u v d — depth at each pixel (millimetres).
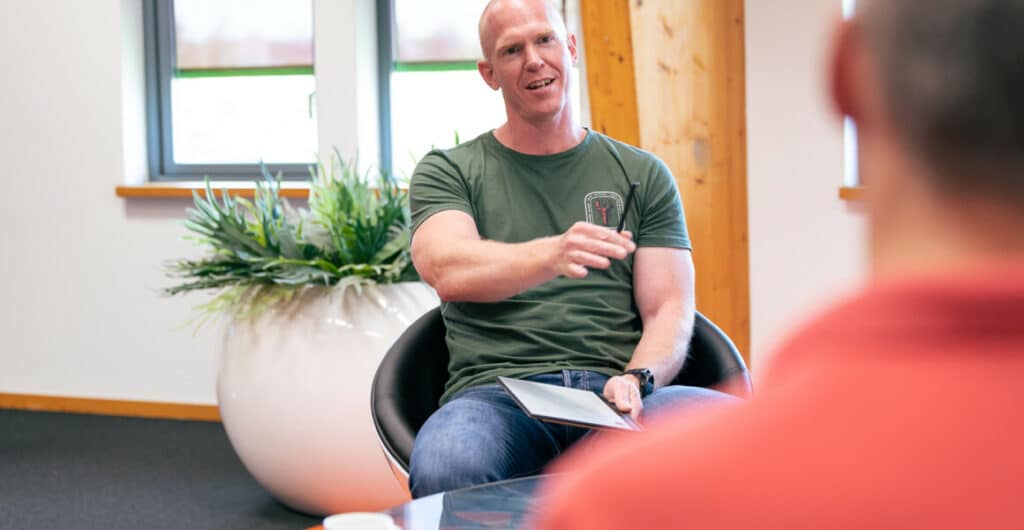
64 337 4871
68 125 4805
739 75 3770
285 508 3398
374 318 3021
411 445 2021
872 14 357
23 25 4832
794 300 3824
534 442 1959
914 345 339
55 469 3902
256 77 4781
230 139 4828
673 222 2258
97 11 4750
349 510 3078
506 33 2207
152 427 4574
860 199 375
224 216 3154
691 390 2016
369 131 4590
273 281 3109
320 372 2998
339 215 3113
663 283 2205
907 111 347
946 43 339
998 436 325
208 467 3924
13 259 4906
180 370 4742
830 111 378
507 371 2094
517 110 2223
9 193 4891
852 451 335
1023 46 328
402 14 4645
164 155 4887
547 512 401
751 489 341
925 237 350
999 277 329
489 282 2033
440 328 2287
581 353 2127
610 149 2285
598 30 3805
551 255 1969
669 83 3777
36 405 4922
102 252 4797
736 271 3824
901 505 325
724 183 3801
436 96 4645
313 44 4684
